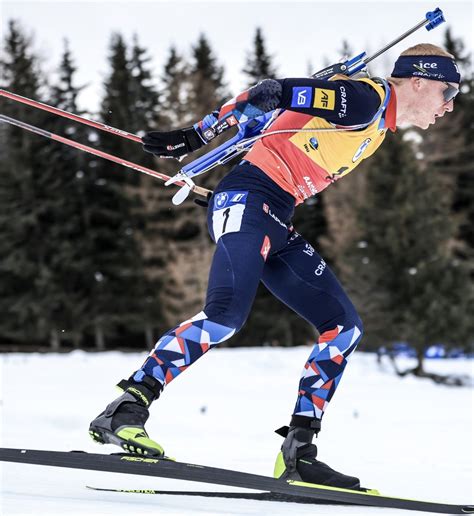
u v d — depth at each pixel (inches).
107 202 2541.8
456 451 460.4
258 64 2847.0
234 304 234.7
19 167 2401.6
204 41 2819.9
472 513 229.6
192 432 539.8
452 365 1428.4
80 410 626.5
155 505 222.7
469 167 2576.3
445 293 1321.4
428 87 251.9
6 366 1104.8
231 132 1934.1
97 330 2493.8
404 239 1363.2
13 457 224.2
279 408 715.4
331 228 2226.9
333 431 568.1
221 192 253.9
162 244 2342.5
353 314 269.4
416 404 794.2
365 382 1086.4
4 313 2458.2
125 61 2701.8
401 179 1413.6
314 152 252.8
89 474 297.0
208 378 1007.6
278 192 253.6
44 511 200.4
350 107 235.0
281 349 1419.8
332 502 239.8
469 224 2503.7
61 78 2561.5
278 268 269.3
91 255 2482.8
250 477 221.9
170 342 233.0
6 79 2433.6
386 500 232.5
